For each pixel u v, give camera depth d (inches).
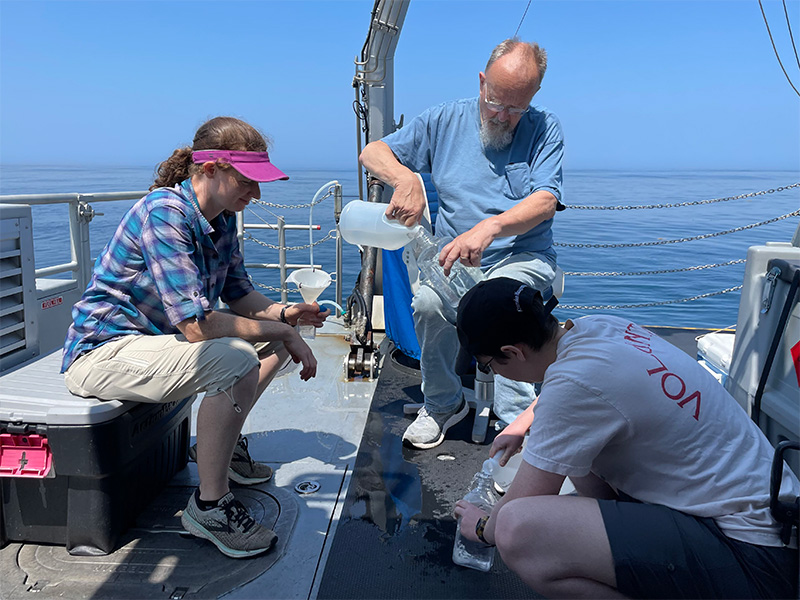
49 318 129.1
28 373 82.7
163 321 79.4
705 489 55.6
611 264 546.9
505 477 81.9
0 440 71.4
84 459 70.4
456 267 99.1
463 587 71.4
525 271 99.0
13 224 86.9
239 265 92.4
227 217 83.4
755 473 55.7
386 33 148.6
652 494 57.6
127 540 78.0
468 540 75.1
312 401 125.0
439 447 107.0
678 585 53.4
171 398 74.5
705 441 55.8
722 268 526.9
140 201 76.0
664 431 55.2
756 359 82.7
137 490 81.2
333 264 572.7
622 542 53.9
